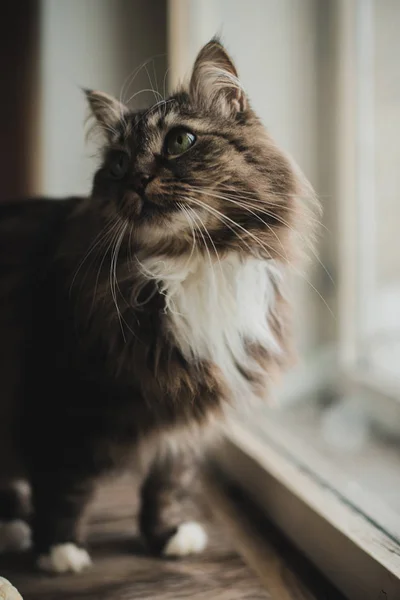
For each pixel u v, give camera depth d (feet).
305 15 3.40
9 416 2.48
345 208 3.46
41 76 3.57
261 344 2.34
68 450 2.33
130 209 2.25
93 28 3.45
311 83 3.42
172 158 2.26
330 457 3.00
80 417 2.30
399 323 3.19
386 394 3.19
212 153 2.25
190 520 2.63
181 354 2.27
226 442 3.01
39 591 2.32
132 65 3.36
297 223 2.31
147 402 2.27
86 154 3.20
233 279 2.28
